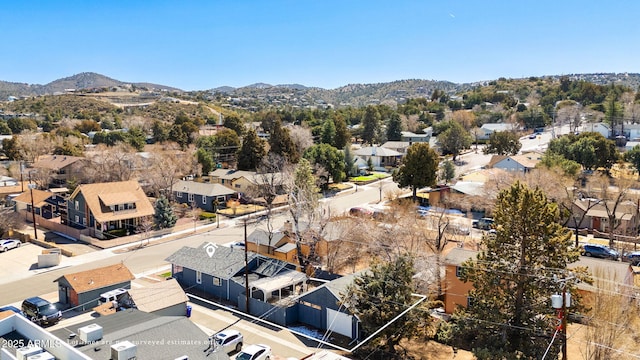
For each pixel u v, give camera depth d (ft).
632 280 113.19
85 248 164.86
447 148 349.41
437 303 110.93
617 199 161.07
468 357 89.61
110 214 179.73
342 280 108.37
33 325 63.26
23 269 143.54
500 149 340.39
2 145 355.77
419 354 91.30
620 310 79.41
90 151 320.09
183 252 135.85
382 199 236.22
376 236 135.95
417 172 216.13
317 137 372.99
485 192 182.19
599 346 77.00
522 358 75.51
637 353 77.05
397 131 412.98
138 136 357.61
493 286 82.07
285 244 152.56
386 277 90.43
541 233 79.15
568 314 80.94
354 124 523.29
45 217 205.16
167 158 257.96
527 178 169.17
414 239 133.28
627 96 500.74
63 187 262.67
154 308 103.04
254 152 271.28
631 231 173.06
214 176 263.08
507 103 591.78
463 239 153.69
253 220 201.67
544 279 78.28
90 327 69.10
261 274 123.54
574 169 208.03
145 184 236.63
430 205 216.13
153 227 183.93
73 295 115.34
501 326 79.92
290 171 213.87
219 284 122.93
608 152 262.06
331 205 220.64
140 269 142.82
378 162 336.70
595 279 88.53
